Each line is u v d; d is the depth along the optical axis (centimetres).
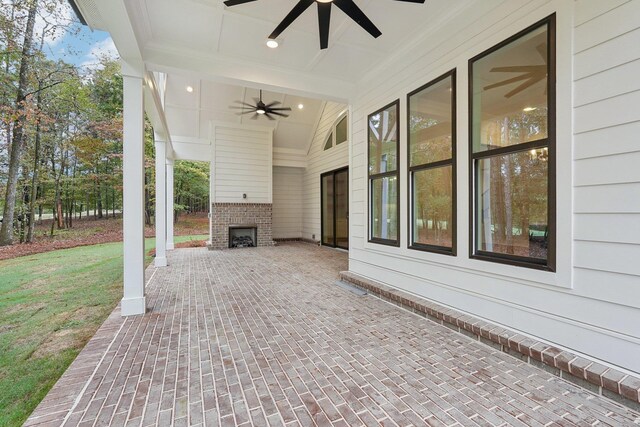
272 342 257
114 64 1102
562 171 209
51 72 962
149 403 174
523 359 222
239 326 294
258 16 305
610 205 185
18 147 948
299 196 1127
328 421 159
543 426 154
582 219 199
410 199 362
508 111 255
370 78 437
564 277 208
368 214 447
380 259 417
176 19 308
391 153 403
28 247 898
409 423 157
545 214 231
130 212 326
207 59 380
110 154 1202
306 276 520
